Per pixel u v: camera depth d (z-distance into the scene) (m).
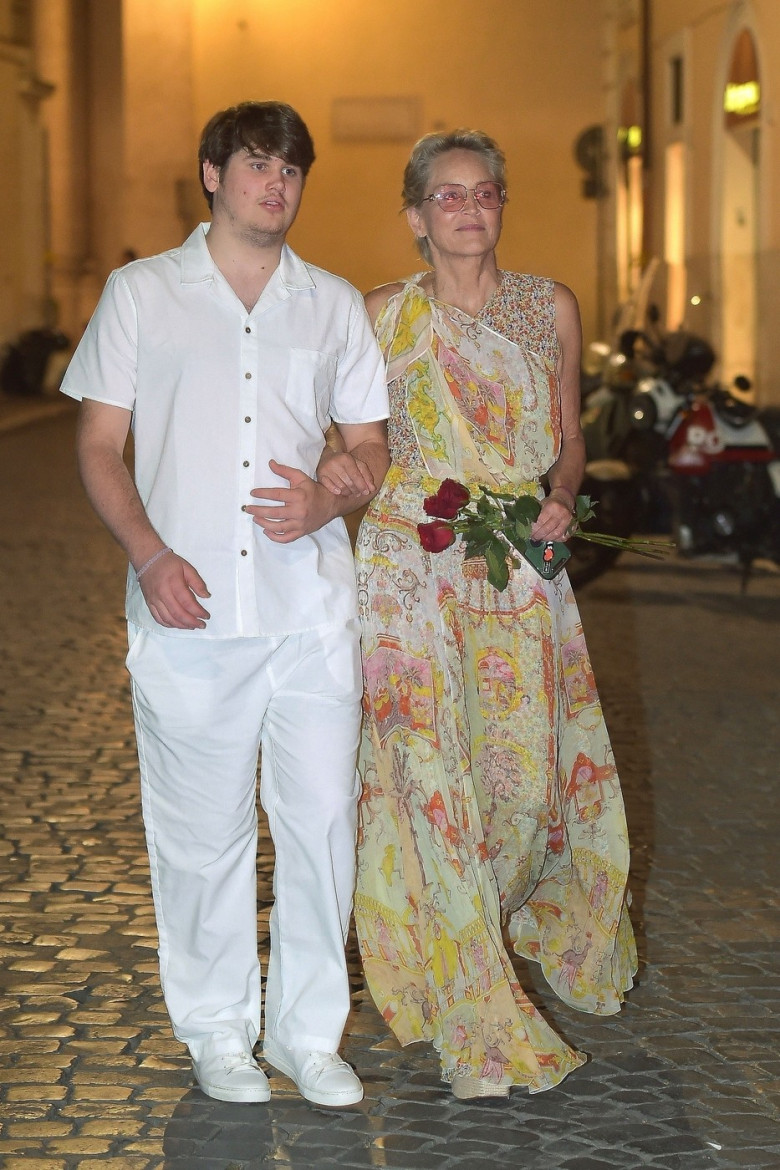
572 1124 3.58
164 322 3.48
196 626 3.45
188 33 29.94
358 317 3.69
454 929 3.73
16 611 9.60
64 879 5.09
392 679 3.83
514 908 3.99
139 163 30.39
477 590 3.86
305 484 3.49
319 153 29.69
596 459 10.57
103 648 8.62
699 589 10.90
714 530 10.27
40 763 6.41
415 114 29.52
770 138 16.66
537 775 3.88
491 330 3.90
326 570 3.62
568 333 4.00
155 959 4.46
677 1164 3.41
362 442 3.75
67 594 10.17
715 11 18.30
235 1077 3.63
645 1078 3.81
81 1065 3.81
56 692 7.61
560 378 4.01
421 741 3.78
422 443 3.85
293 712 3.62
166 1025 4.04
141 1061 3.84
